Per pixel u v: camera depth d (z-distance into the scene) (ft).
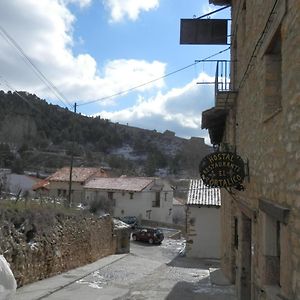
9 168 195.72
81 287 42.42
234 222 39.37
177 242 119.14
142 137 350.43
